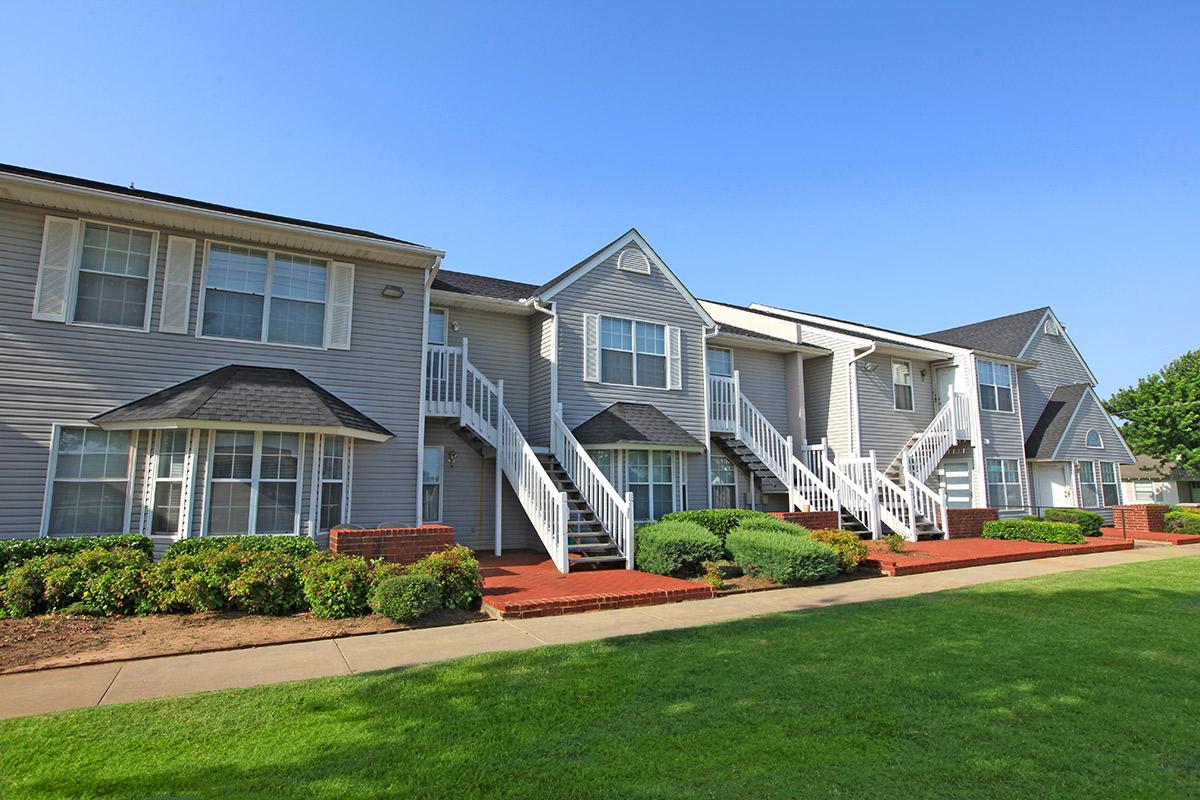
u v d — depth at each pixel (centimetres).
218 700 498
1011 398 2270
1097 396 2491
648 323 1602
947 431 2028
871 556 1313
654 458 1512
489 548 1408
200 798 347
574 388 1467
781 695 509
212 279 1087
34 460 935
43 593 759
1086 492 2358
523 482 1269
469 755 402
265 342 1109
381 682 541
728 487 1816
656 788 361
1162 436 3089
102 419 956
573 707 484
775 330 2044
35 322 957
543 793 355
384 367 1203
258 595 784
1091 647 653
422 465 1212
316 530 1045
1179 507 2441
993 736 432
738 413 1759
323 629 726
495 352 1493
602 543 1262
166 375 1031
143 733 434
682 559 1098
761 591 1022
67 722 452
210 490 980
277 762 392
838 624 760
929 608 857
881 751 409
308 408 1028
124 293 1022
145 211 1007
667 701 497
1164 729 444
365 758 398
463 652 647
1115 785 366
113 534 952
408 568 862
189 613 786
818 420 2031
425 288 1259
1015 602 900
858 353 1933
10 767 382
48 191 940
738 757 400
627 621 798
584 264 1520
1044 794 356
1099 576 1150
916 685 533
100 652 628
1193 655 624
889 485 1738
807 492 1678
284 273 1142
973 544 1622
